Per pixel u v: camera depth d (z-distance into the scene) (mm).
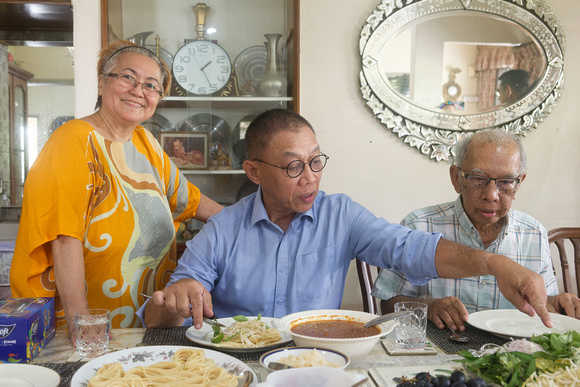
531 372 911
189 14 2689
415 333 1208
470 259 1295
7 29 3047
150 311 1368
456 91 2904
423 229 1909
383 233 1511
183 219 2164
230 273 1534
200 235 1564
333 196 1642
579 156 3016
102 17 2615
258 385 790
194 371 989
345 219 1592
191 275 1479
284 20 2725
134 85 1730
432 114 2891
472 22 2881
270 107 2746
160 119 2689
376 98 2859
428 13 2850
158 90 1794
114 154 1741
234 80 2721
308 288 1528
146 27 2666
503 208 1719
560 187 3023
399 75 2863
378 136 2902
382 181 2922
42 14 2812
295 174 1390
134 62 1743
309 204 1438
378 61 2838
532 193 3020
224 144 2730
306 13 2828
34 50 3271
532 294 1143
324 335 1142
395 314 1180
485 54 2902
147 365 1057
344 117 2881
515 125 2949
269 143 1395
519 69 2926
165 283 1936
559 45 2922
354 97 2877
